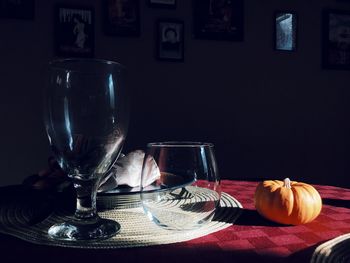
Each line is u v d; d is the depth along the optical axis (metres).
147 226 0.42
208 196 0.41
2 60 1.66
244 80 1.96
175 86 1.86
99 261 0.33
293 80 2.05
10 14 1.65
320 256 0.33
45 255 0.34
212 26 1.89
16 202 0.55
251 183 0.74
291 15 2.02
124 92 0.41
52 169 0.60
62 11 1.70
